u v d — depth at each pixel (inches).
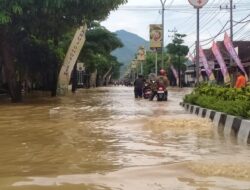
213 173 257.0
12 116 641.0
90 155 324.8
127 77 6806.1
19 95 1028.5
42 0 887.1
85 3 943.7
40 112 711.7
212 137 419.2
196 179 244.4
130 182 240.8
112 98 1262.3
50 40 1273.4
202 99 697.6
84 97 1326.3
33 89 1764.3
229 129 463.2
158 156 319.6
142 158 311.9
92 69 2819.9
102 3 948.6
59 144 377.7
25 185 234.8
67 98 1246.3
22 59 1254.9
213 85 847.1
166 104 946.7
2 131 466.9
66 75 1424.7
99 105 905.5
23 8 901.8
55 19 991.6
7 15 872.9
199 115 638.5
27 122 556.4
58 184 236.8
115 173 262.7
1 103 960.9
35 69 1337.4
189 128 487.2
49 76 1498.5
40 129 482.6
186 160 301.3
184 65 3358.8
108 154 328.5
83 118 606.5
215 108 585.9
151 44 1638.8
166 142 387.2
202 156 317.4
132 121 559.8
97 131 464.4
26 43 1208.2
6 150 349.1
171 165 283.4
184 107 823.7
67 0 909.8
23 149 353.4
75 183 239.0
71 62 1413.6
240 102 489.7
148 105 908.6
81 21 1025.5
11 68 1010.7
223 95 631.8
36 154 331.0
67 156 321.7
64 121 565.9
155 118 566.9
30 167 283.6
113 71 5364.2
